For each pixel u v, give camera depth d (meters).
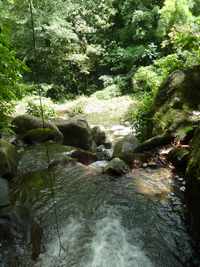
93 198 4.01
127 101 10.70
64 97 12.30
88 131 6.68
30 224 3.60
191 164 3.53
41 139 5.71
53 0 11.60
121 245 3.40
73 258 3.27
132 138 5.50
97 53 12.88
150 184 4.19
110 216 3.73
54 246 3.40
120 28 13.41
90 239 3.46
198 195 3.26
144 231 3.54
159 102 5.48
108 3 12.95
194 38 6.18
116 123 8.97
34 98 9.89
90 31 12.91
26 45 11.51
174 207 3.77
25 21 10.89
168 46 11.29
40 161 4.82
